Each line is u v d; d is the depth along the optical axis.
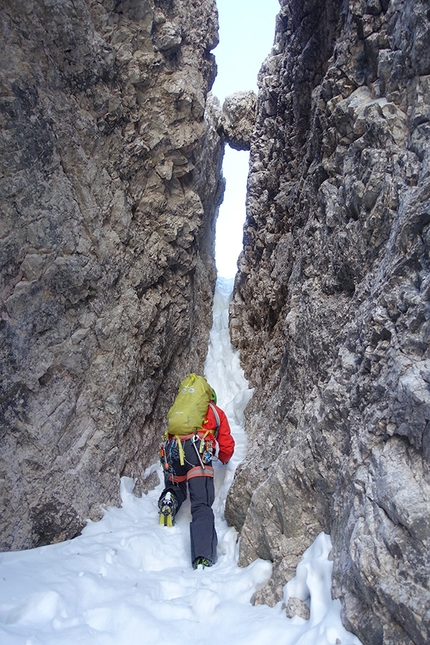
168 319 4.42
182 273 4.58
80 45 3.17
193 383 3.78
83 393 3.38
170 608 2.34
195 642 2.10
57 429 3.12
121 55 3.52
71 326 3.28
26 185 2.95
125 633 2.12
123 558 2.89
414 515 1.67
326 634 1.84
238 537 3.13
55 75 3.11
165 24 3.71
